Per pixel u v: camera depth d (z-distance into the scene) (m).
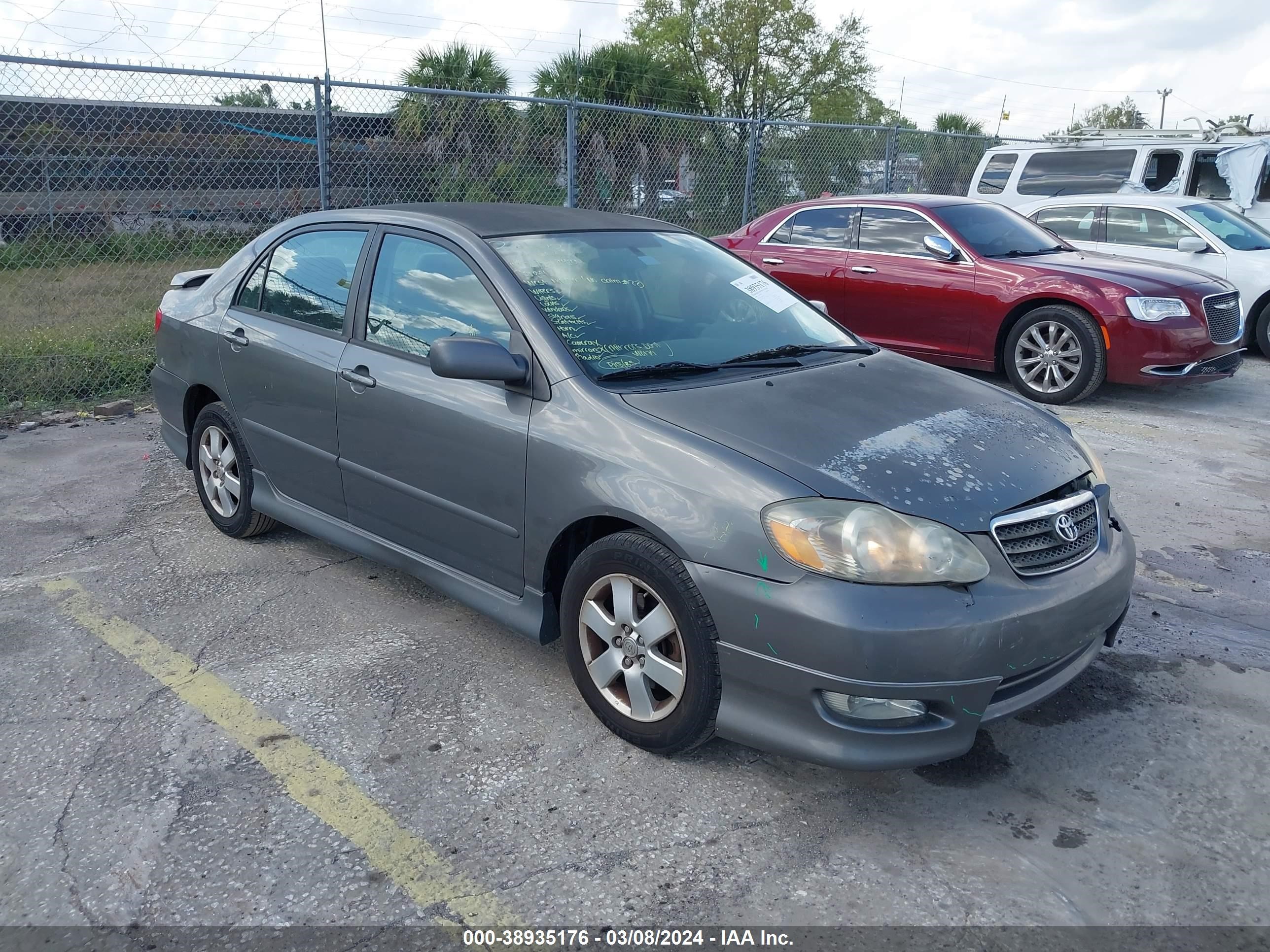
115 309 8.88
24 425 6.62
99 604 3.99
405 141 10.23
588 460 2.96
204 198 9.24
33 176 8.67
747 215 12.34
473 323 3.41
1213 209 10.29
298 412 4.02
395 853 2.55
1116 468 6.12
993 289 7.98
